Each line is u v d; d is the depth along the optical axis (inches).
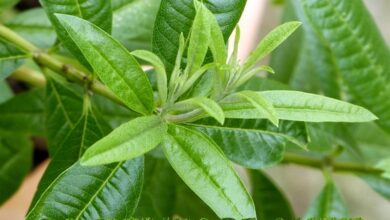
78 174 13.3
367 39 17.4
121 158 11.6
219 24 14.0
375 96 18.0
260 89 16.2
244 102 12.8
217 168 12.4
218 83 12.6
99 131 15.0
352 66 17.7
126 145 11.7
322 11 17.0
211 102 12.0
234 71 12.5
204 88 13.6
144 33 17.3
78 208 13.1
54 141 16.4
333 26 17.2
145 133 12.2
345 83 18.0
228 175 12.4
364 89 17.9
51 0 14.4
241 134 15.2
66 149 14.6
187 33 13.9
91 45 12.4
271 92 12.8
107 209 13.3
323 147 18.1
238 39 12.4
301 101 12.8
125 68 12.6
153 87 15.0
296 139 15.4
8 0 16.3
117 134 11.7
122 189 13.5
